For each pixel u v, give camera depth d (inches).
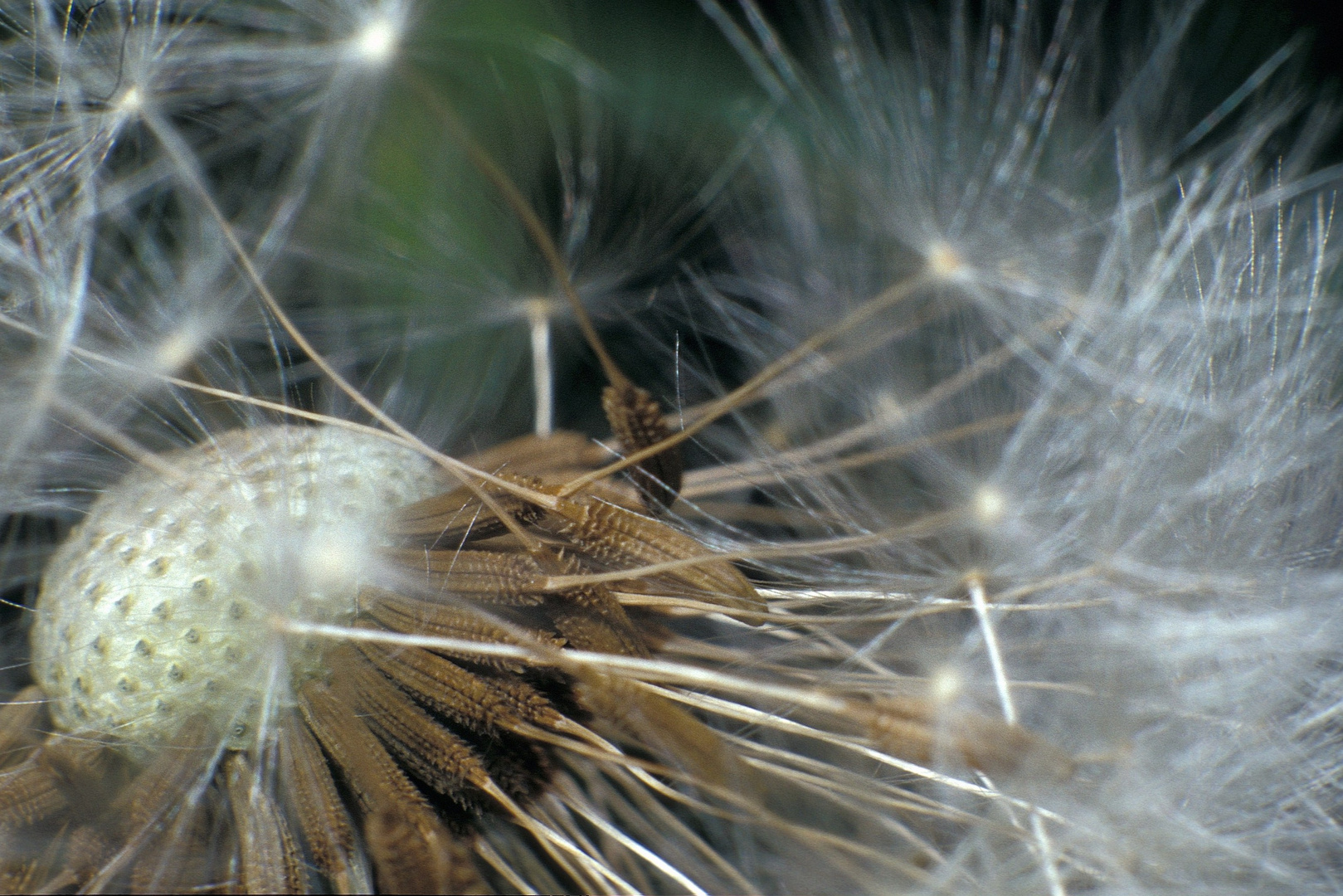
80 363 2.8
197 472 2.8
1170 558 2.8
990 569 2.8
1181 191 3.0
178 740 2.7
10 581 2.9
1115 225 3.0
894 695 2.8
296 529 2.8
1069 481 2.9
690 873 2.8
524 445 3.0
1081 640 2.8
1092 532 2.8
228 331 3.0
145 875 2.7
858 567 3.0
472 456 2.9
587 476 2.8
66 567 2.8
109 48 3.0
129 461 2.9
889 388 3.0
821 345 3.0
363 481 2.8
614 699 2.7
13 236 2.9
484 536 2.8
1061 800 2.7
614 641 2.8
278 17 3.0
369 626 2.8
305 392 3.0
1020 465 2.9
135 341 2.9
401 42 3.0
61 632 2.8
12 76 3.0
